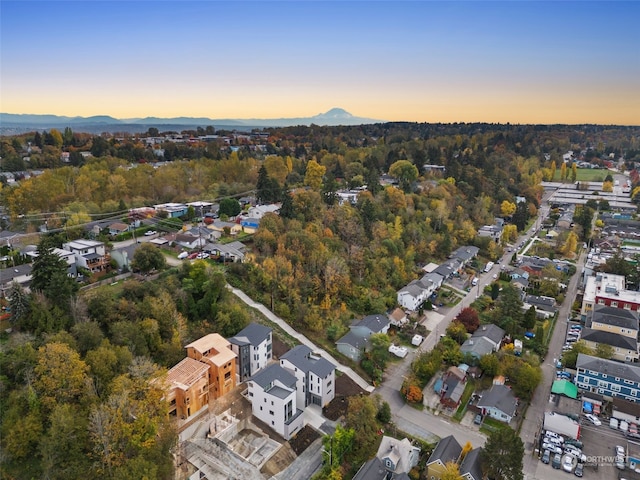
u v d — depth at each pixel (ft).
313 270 310.86
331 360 255.29
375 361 256.11
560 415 215.51
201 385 199.11
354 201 469.98
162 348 209.77
